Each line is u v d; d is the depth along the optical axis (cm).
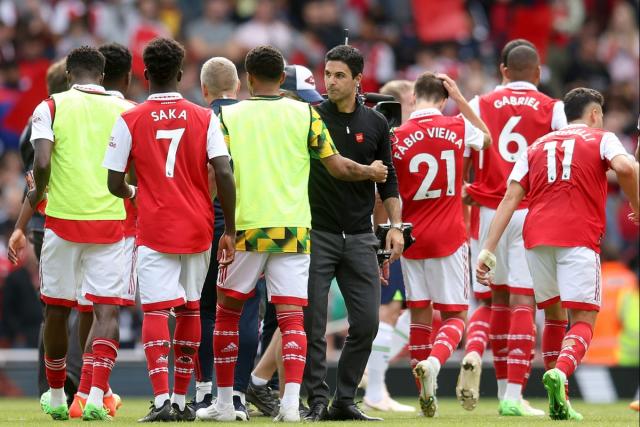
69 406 2998
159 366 2433
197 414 2581
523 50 3228
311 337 2570
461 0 6712
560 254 2680
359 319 2583
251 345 2769
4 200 5597
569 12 7281
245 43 6638
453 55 6631
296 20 7062
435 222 2977
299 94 2912
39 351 3111
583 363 4612
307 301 2509
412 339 3053
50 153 2600
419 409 3397
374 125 2641
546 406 3609
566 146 2702
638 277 5200
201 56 6588
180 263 2475
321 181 2592
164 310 2452
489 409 3397
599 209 2689
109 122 2673
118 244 2650
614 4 7375
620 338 4666
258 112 2511
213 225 2566
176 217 2439
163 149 2452
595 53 7069
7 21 6512
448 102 6103
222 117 2533
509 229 3069
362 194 2612
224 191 2438
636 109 6856
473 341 3147
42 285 2664
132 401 4006
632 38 7319
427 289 3012
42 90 4681
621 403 4197
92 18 6438
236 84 2888
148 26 6222
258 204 2469
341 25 7038
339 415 2589
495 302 3191
